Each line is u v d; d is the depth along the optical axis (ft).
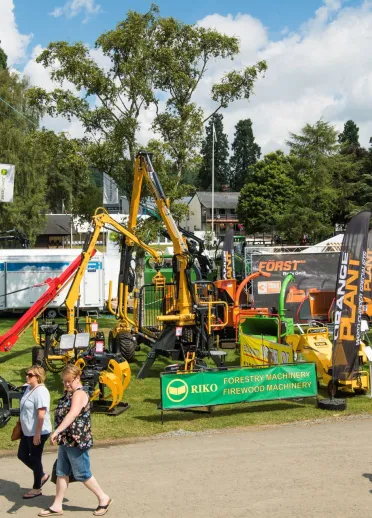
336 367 42.01
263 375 39.11
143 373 50.90
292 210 161.17
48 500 25.48
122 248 58.54
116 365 40.09
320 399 43.29
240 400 38.55
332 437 34.42
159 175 79.25
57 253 94.63
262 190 229.86
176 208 80.69
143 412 40.37
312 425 37.22
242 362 55.26
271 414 39.65
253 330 61.21
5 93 142.51
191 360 44.86
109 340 60.03
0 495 26.16
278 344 47.78
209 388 37.86
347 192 162.20
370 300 76.48
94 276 94.07
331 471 28.40
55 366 52.85
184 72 82.69
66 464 23.57
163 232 81.25
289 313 78.43
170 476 28.17
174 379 37.17
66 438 23.06
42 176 152.76
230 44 82.07
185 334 50.49
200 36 81.71
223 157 397.60
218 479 27.58
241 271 96.07
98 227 52.31
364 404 41.78
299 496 25.30
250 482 27.09
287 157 232.53
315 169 155.53
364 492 25.67
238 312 65.72
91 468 29.66
